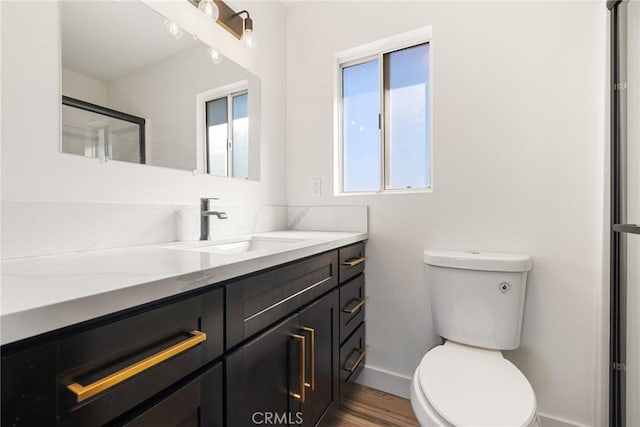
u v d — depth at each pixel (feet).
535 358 4.28
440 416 2.69
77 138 3.07
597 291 3.94
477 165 4.64
